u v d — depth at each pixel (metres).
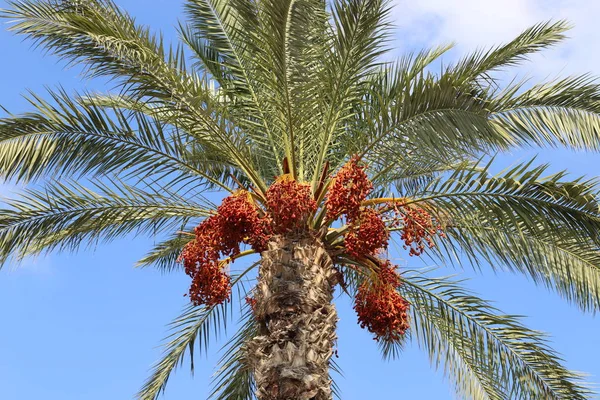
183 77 9.51
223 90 10.84
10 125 9.40
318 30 9.29
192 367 11.88
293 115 9.78
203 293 9.09
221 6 11.09
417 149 9.38
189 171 10.20
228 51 10.94
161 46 9.20
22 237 10.23
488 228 10.65
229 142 9.80
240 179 11.57
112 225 10.80
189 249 9.05
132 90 9.34
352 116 10.47
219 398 11.91
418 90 8.91
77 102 9.92
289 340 8.39
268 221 9.10
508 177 9.27
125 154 9.81
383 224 8.92
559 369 10.95
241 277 11.37
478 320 11.32
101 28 9.10
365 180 8.84
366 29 9.06
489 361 11.20
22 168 9.44
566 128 9.38
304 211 8.95
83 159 9.69
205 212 10.62
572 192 9.02
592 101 9.45
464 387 11.41
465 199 9.46
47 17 9.28
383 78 11.41
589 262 10.56
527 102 9.54
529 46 10.08
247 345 8.56
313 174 10.08
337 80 9.56
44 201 10.29
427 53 11.96
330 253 9.59
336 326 8.87
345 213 8.87
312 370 8.23
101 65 9.21
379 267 9.41
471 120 8.67
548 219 9.37
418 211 9.33
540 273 10.73
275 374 8.15
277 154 10.53
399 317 9.30
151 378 11.88
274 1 8.78
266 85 9.88
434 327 11.59
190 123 9.69
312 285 8.80
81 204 10.39
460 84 8.84
